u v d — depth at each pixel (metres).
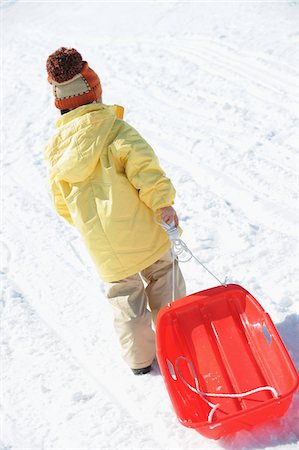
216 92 7.11
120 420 3.70
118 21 9.88
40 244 5.72
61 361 4.29
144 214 3.61
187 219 5.36
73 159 3.54
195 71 7.67
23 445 3.70
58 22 10.71
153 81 7.77
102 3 10.86
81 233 3.67
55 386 4.09
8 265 5.56
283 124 6.21
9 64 9.70
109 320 4.56
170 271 3.85
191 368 3.63
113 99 7.64
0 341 4.62
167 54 8.30
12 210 6.34
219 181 5.73
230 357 3.62
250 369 3.55
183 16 9.24
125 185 3.57
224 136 6.32
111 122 3.56
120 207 3.55
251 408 3.10
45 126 7.72
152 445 3.47
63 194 3.70
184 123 6.75
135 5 10.25
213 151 6.15
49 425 3.80
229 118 6.58
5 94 8.80
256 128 6.28
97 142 3.52
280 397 3.10
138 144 3.51
